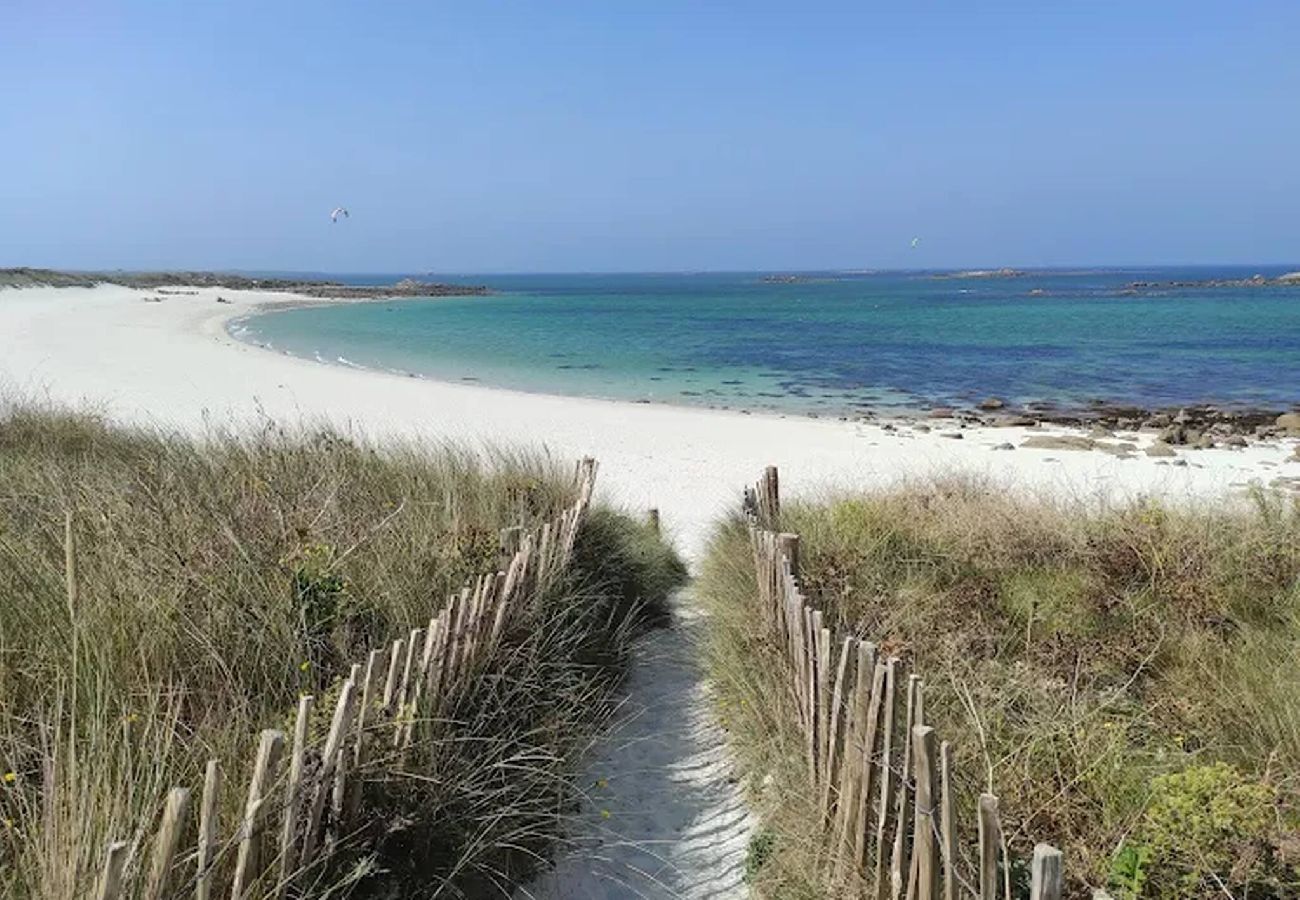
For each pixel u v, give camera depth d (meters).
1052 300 83.69
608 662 5.36
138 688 3.30
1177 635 4.80
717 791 4.21
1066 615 5.21
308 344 38.53
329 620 4.09
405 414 19.58
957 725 3.72
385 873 2.95
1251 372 30.12
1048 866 2.05
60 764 2.67
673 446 16.41
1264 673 4.19
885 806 2.80
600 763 4.42
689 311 70.88
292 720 3.35
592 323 56.09
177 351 30.81
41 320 40.16
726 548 7.06
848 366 32.66
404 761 3.16
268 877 2.56
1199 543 5.94
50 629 3.49
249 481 5.90
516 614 4.45
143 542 4.50
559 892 3.49
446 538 5.25
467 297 104.25
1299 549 5.89
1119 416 21.59
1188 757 3.54
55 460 7.17
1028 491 8.93
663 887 3.56
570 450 15.58
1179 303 73.81
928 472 11.79
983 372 30.70
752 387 27.22
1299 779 3.30
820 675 3.43
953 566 6.12
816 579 5.40
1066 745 3.57
